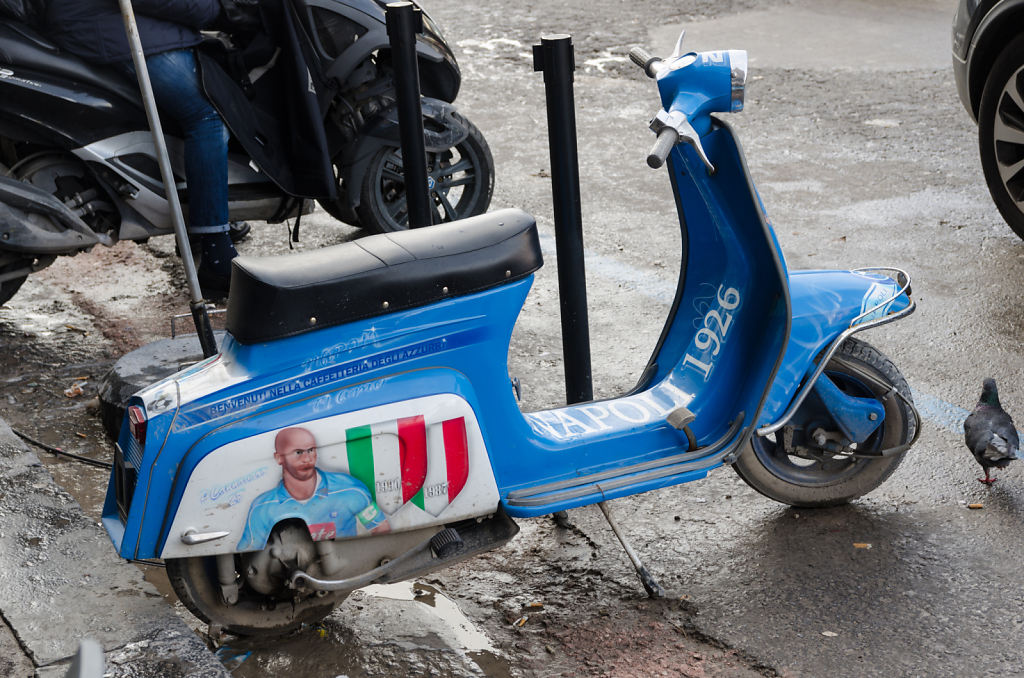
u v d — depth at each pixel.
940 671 2.90
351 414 2.74
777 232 6.20
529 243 2.97
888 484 3.84
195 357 4.34
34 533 3.29
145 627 2.90
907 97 8.81
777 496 3.61
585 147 7.84
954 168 7.26
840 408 3.44
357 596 3.32
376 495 2.80
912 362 4.71
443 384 2.85
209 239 4.81
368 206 5.80
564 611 3.23
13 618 2.92
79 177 4.80
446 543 2.84
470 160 6.01
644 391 3.51
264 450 2.67
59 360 4.88
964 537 3.51
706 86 3.05
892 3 11.95
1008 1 5.45
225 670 2.76
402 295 2.78
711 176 3.20
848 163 7.39
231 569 2.78
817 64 9.76
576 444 3.17
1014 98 5.56
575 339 3.77
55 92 4.51
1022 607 3.16
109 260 6.04
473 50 10.59
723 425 3.36
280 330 2.66
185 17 4.48
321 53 5.34
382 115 5.61
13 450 3.76
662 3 12.19
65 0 4.37
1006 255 5.83
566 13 11.88
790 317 3.14
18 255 4.79
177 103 4.59
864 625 3.10
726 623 3.14
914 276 5.58
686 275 3.49
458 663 3.01
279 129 4.98
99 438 4.24
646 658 3.01
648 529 3.62
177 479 2.64
